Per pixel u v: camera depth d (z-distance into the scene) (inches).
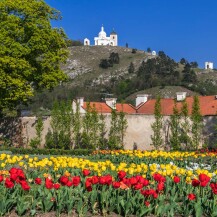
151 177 567.5
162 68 5659.5
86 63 6717.5
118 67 6432.1
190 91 4675.2
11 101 1679.4
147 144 1644.9
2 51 1592.0
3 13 1635.1
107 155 1114.1
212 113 1862.7
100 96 4471.0
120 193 466.3
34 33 1656.0
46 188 452.8
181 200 498.6
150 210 416.8
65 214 422.9
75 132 1652.3
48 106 3619.6
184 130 1545.3
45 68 1752.0
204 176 458.3
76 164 614.5
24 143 1823.3
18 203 420.2
